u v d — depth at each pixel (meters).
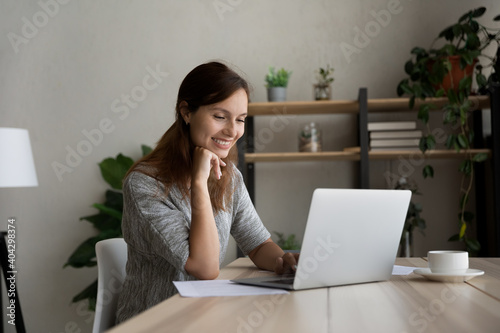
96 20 3.62
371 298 0.95
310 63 3.42
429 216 3.29
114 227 3.42
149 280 1.34
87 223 3.55
